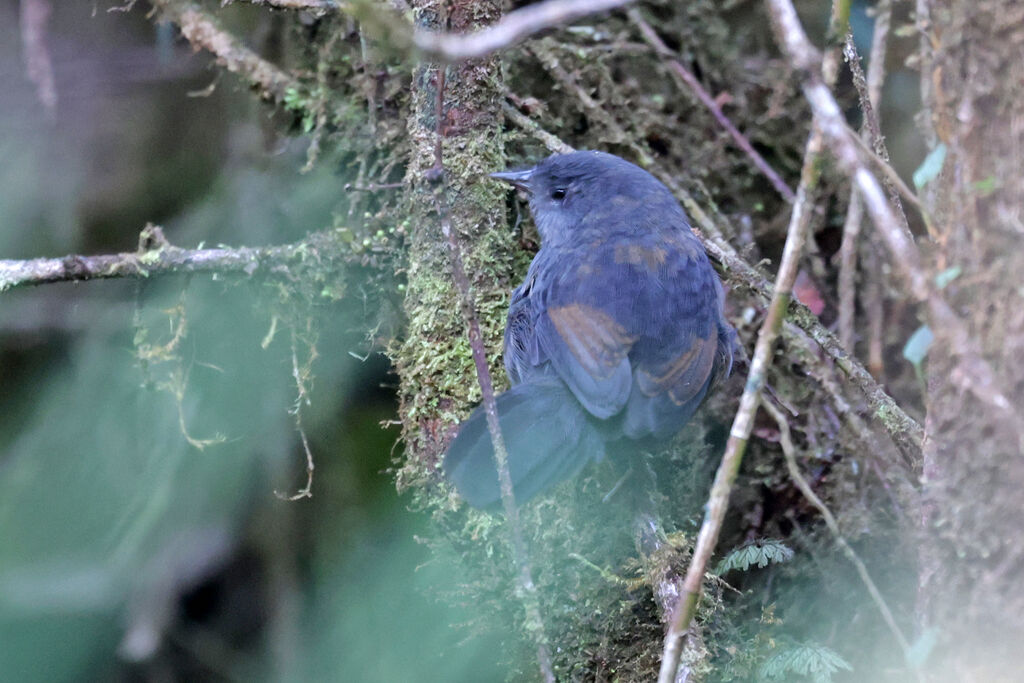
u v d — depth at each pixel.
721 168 9.25
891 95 9.15
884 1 7.72
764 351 4.75
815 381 8.19
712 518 4.81
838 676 7.68
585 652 6.86
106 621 10.15
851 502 8.00
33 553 10.18
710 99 9.16
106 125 10.42
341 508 10.07
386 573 9.91
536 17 3.88
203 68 10.22
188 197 10.44
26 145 10.30
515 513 5.82
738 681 6.97
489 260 7.39
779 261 9.30
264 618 10.43
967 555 5.34
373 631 9.88
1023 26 5.10
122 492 10.33
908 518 7.62
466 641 7.47
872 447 7.79
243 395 9.85
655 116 9.09
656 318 6.75
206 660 10.33
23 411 10.34
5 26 10.18
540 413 6.49
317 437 10.00
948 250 5.40
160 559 10.25
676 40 9.48
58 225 10.42
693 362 6.75
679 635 4.86
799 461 8.15
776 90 9.10
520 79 8.78
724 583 7.10
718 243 7.95
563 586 6.96
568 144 8.99
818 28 9.38
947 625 5.43
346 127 9.00
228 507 10.25
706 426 8.35
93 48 10.27
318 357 9.17
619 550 6.97
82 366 10.25
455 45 3.80
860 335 8.73
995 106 5.22
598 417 6.43
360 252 8.12
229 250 7.99
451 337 7.25
